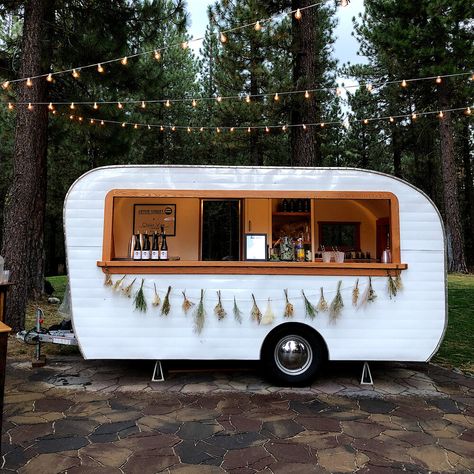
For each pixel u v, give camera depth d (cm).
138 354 372
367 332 377
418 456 256
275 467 241
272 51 1090
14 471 233
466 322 655
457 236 1230
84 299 374
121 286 373
